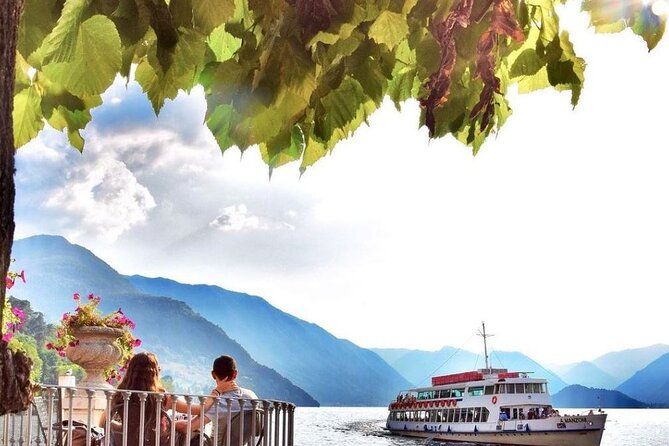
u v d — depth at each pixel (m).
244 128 2.02
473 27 2.20
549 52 2.48
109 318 10.69
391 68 2.36
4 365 1.29
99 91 1.72
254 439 7.07
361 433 153.75
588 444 68.38
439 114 2.68
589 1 2.38
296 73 1.97
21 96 2.07
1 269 1.24
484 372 75.81
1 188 1.24
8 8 1.28
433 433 80.00
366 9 2.12
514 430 71.25
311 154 2.50
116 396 6.93
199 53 1.94
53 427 6.00
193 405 7.13
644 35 2.36
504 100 2.76
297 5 1.91
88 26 1.69
